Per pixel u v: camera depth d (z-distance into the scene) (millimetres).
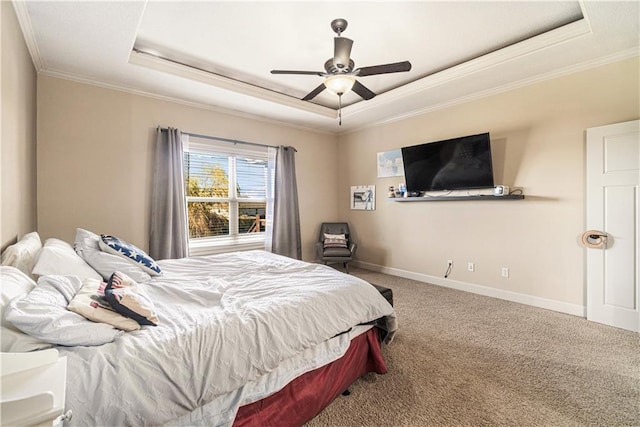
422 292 3742
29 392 635
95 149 3135
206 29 2467
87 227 3100
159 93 3469
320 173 5289
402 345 2359
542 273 3180
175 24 2391
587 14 2098
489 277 3598
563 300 3043
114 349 1106
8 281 1164
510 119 3350
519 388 1816
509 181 3389
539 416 1579
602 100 2756
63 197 2959
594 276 2789
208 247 4047
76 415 909
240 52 2854
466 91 3508
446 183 3850
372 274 4699
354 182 5250
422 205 4273
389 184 4699
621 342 2379
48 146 2871
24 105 2230
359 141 5133
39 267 1558
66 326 1065
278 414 1390
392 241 4684
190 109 3801
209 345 1230
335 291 1824
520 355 2199
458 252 3885
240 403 1244
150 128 3498
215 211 4188
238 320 1381
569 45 2498
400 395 1766
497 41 2678
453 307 3203
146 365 1074
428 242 4215
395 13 2262
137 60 2756
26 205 2324
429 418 1576
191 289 1823
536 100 3152
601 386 1827
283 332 1435
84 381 967
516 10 2240
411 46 2756
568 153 2969
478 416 1585
